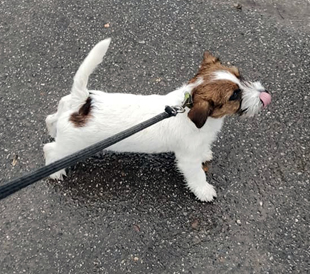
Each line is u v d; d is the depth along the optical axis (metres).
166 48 0.89
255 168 0.74
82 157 0.46
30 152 0.76
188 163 0.67
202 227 0.69
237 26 0.92
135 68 0.86
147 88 0.84
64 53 0.88
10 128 0.78
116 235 0.68
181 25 0.92
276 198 0.71
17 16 0.94
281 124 0.79
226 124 0.78
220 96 0.57
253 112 0.61
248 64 0.87
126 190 0.72
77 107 0.62
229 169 0.74
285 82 0.84
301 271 0.65
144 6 0.95
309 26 0.93
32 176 0.41
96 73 0.85
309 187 0.72
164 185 0.73
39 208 0.70
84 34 0.91
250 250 0.67
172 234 0.68
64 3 0.95
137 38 0.90
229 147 0.76
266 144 0.77
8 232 0.68
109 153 0.76
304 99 0.82
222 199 0.71
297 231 0.68
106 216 0.70
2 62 0.87
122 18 0.93
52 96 0.82
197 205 0.71
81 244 0.67
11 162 0.74
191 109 0.57
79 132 0.63
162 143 0.66
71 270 0.65
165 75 0.85
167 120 0.63
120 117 0.62
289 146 0.77
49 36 0.91
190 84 0.60
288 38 0.90
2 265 0.65
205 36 0.91
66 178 0.73
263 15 0.94
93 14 0.94
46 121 0.73
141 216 0.70
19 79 0.85
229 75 0.58
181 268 0.65
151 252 0.66
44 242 0.67
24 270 0.65
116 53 0.88
